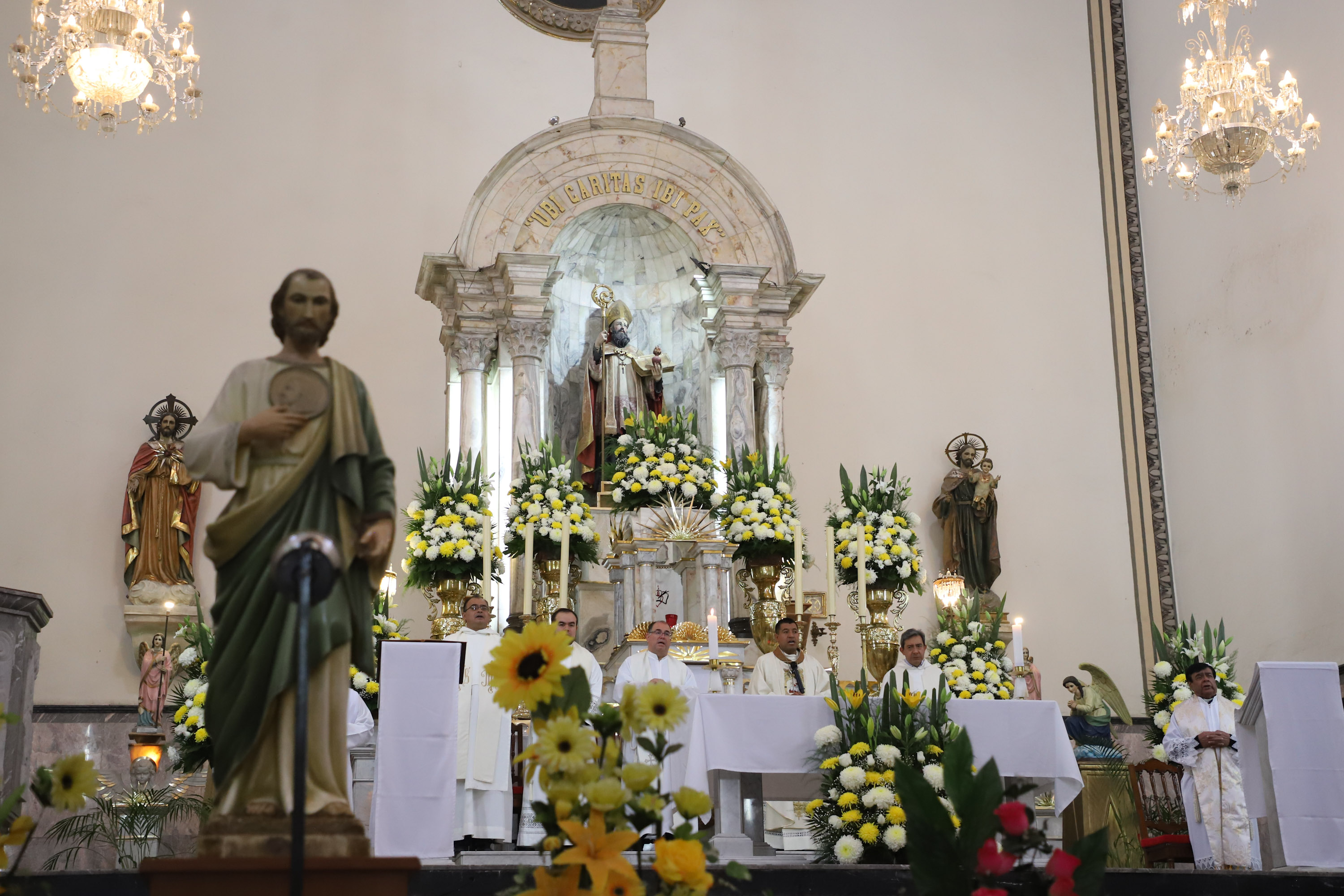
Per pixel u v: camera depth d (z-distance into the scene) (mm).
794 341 15883
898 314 16281
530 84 15945
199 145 14867
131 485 13469
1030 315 16609
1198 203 15578
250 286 14609
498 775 7738
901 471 15789
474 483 10312
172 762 8312
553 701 3787
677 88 16328
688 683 8602
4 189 14289
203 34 15156
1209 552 15125
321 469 4172
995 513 15398
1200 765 8445
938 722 7094
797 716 7270
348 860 3812
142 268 14406
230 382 4219
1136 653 15773
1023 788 3699
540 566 10391
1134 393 16375
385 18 15711
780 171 16375
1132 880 6789
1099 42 17516
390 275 14969
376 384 14609
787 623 8844
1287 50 14031
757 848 7598
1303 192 13672
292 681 3924
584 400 12203
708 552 10141
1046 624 15672
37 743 12953
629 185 12352
